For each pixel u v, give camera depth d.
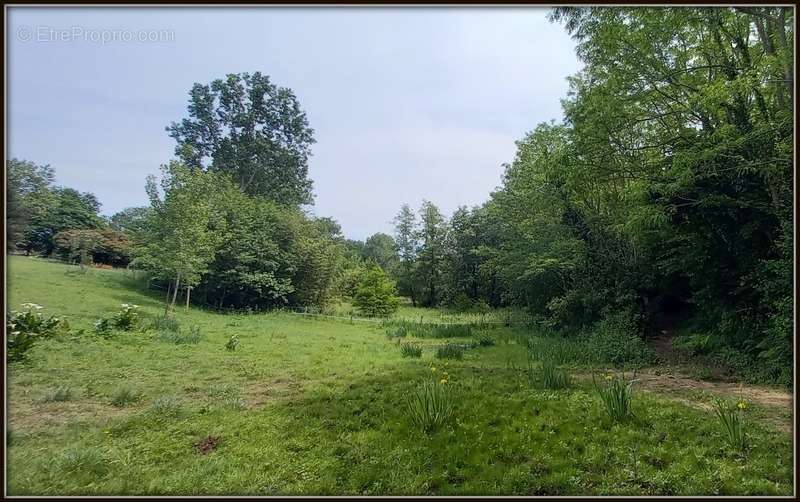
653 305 15.75
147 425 6.17
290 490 4.42
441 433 5.82
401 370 10.09
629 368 11.09
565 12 12.27
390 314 30.19
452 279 42.59
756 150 10.00
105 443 5.52
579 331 15.59
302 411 6.88
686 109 11.63
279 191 44.97
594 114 13.00
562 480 4.55
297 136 46.84
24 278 23.45
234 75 43.38
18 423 6.08
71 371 9.04
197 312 23.25
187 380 8.98
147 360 10.50
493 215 25.41
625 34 11.94
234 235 27.14
